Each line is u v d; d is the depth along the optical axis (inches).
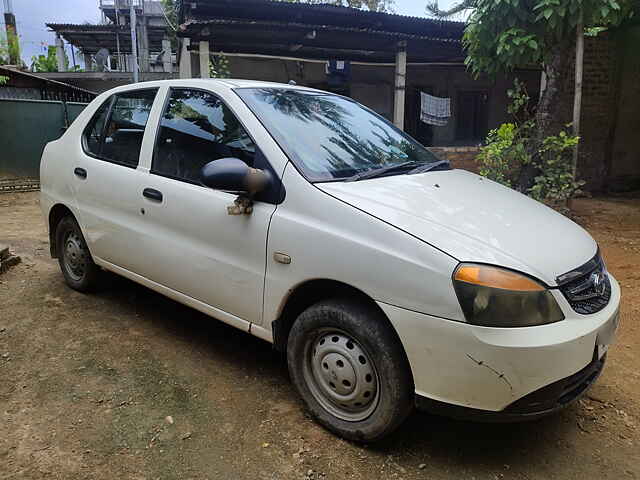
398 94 430.0
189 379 124.0
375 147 129.9
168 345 140.6
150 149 137.6
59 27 869.8
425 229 91.3
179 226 125.4
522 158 295.4
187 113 132.0
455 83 557.9
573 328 87.4
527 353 82.4
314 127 124.0
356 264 93.4
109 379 122.9
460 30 438.9
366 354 96.6
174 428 105.5
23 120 419.8
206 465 95.4
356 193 101.4
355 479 93.1
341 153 119.1
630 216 324.8
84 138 163.8
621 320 165.6
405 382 93.0
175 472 93.5
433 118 498.9
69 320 154.2
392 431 98.0
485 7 273.1
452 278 84.6
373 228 93.1
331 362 102.2
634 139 419.2
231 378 125.1
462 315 83.7
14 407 111.0
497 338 82.7
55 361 130.6
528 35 270.2
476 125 571.2
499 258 87.2
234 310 116.8
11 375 123.6
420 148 144.5
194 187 123.4
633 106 412.5
